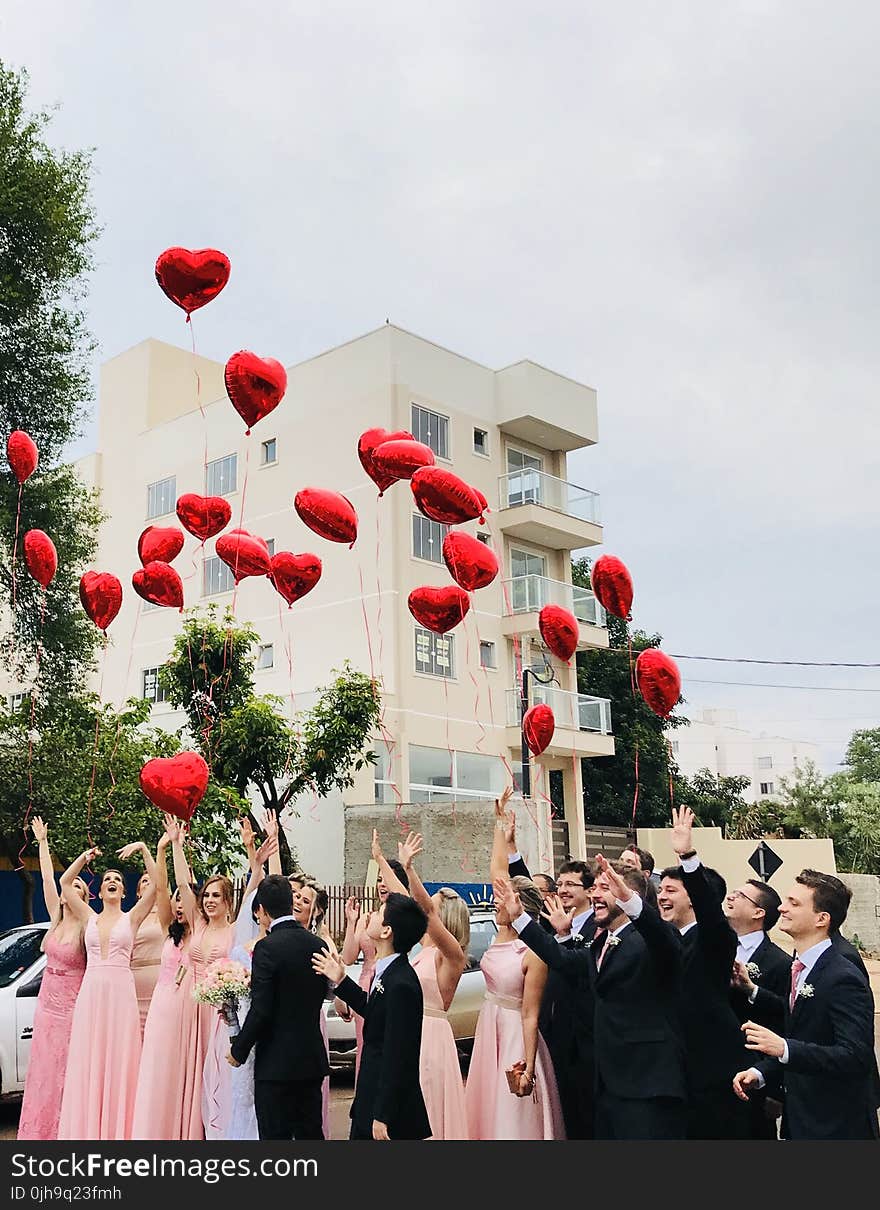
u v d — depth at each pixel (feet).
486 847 79.25
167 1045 23.86
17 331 57.93
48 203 57.57
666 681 23.88
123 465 106.32
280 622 89.51
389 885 23.97
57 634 59.88
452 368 92.38
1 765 55.98
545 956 19.25
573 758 96.12
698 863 18.89
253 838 26.14
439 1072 20.67
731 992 20.29
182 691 66.39
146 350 107.04
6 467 58.39
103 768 54.54
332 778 67.41
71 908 25.79
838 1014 16.56
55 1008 25.38
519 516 92.73
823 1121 16.33
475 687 88.63
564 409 98.12
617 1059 18.37
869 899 108.68
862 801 137.69
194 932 24.99
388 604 83.25
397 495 84.99
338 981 19.84
